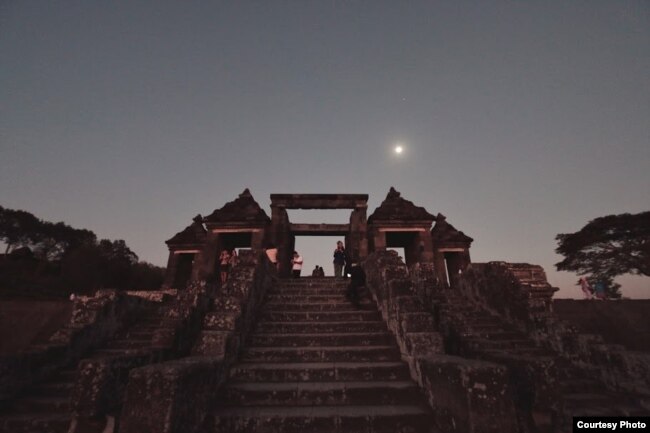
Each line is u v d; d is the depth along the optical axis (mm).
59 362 6871
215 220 18375
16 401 5711
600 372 6859
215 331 5633
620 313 10648
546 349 7977
